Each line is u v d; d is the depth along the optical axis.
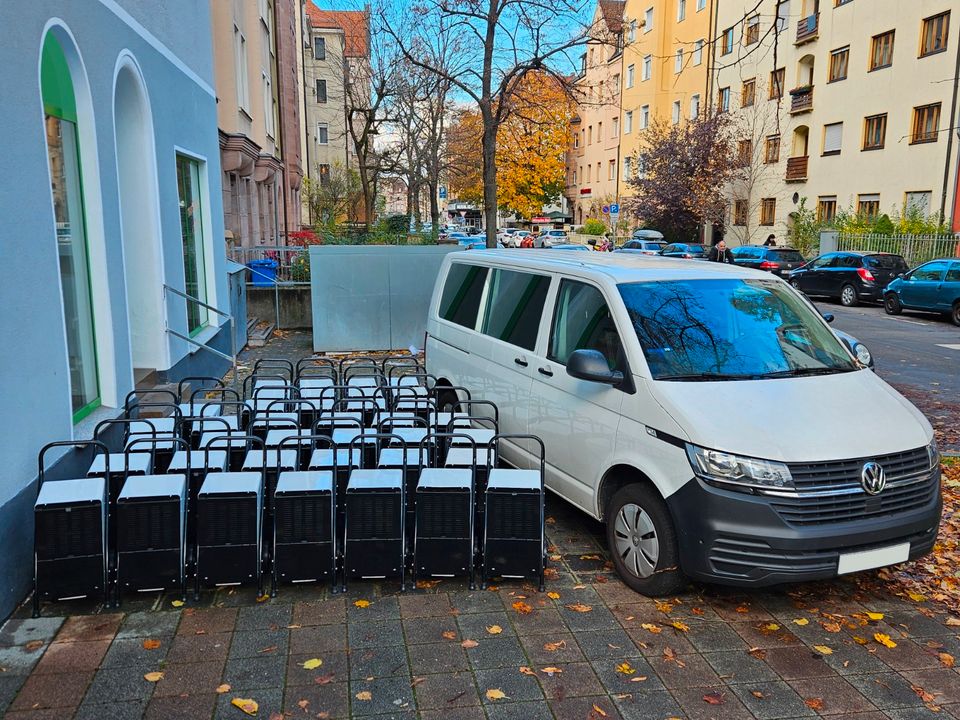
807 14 32.81
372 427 5.61
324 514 4.36
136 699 3.40
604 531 5.49
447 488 4.44
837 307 23.06
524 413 5.73
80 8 5.75
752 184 36.53
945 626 4.23
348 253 12.63
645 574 4.43
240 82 17.94
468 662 3.76
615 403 4.71
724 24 38.31
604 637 4.02
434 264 12.87
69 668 3.61
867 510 4.07
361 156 24.06
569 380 5.20
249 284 15.74
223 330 11.29
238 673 3.61
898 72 27.39
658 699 3.50
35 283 4.55
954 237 24.39
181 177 9.59
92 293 6.07
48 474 4.59
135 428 5.59
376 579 4.62
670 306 5.02
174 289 8.14
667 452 4.27
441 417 6.23
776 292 5.48
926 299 19.34
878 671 3.76
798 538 3.92
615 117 52.50
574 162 63.66
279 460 4.71
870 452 4.13
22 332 4.35
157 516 4.20
